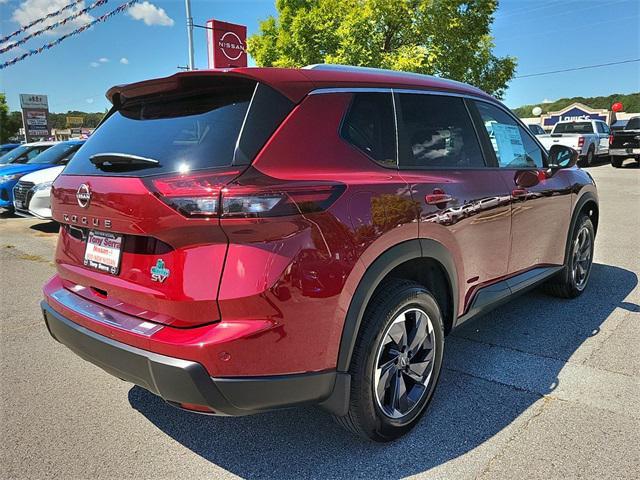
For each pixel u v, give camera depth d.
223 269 1.97
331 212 2.14
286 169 2.12
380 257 2.31
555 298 4.66
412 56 11.18
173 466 2.44
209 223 1.95
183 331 2.05
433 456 2.47
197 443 2.62
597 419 2.74
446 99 3.12
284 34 13.65
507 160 3.55
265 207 1.96
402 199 2.46
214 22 13.86
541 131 22.19
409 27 11.79
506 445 2.53
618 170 18.47
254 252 1.96
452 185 2.83
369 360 2.32
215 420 2.84
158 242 2.12
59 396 3.12
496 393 3.03
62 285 2.79
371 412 2.39
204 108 2.36
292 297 2.02
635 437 2.57
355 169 2.38
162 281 2.10
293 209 2.03
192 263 2.01
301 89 2.31
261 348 1.99
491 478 2.30
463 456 2.46
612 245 6.74
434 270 2.84
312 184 2.12
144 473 2.39
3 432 2.72
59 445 2.61
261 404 2.06
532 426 2.69
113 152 2.44
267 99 2.22
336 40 12.43
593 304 4.50
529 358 3.48
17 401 3.05
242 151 2.07
